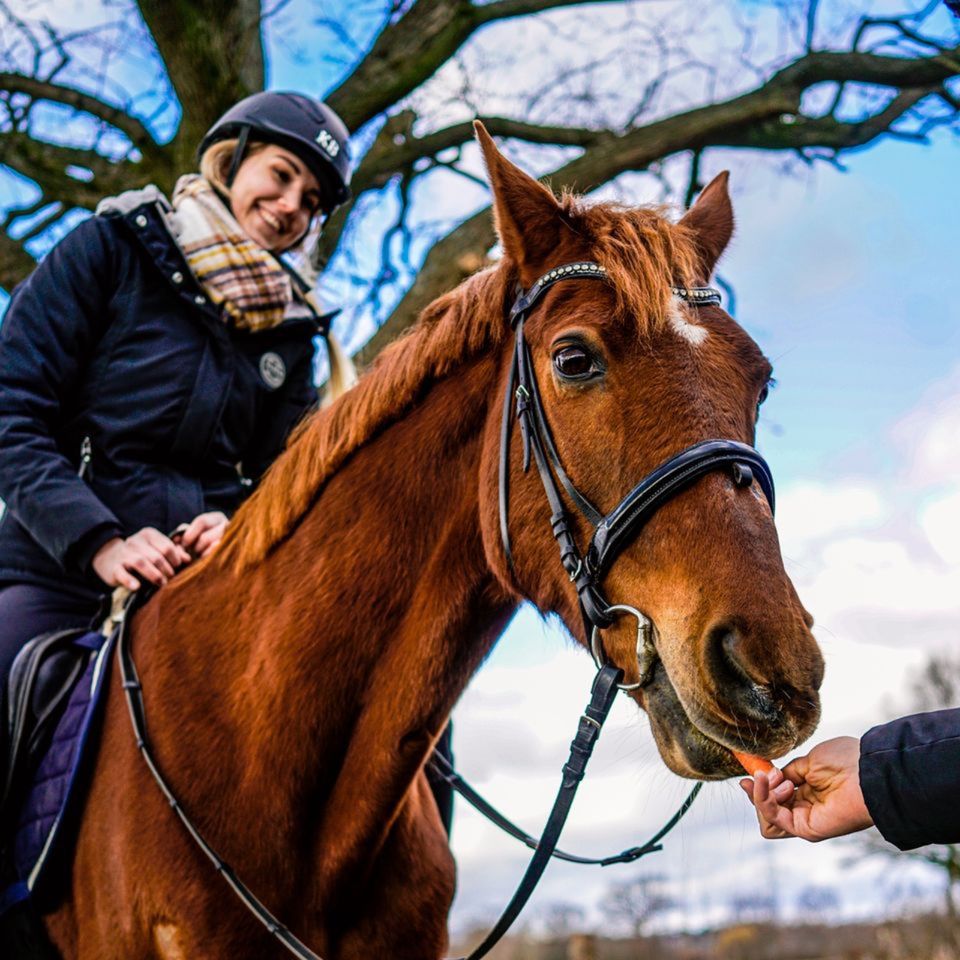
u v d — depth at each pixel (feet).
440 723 5.75
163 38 19.45
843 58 20.18
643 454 4.84
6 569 7.38
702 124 20.80
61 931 6.26
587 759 4.95
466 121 22.29
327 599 5.90
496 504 5.52
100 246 7.69
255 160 8.77
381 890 6.02
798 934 62.59
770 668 4.29
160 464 7.84
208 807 5.82
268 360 8.34
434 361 6.02
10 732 6.57
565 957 62.34
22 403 7.19
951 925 50.85
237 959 5.57
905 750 4.10
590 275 5.40
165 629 6.57
